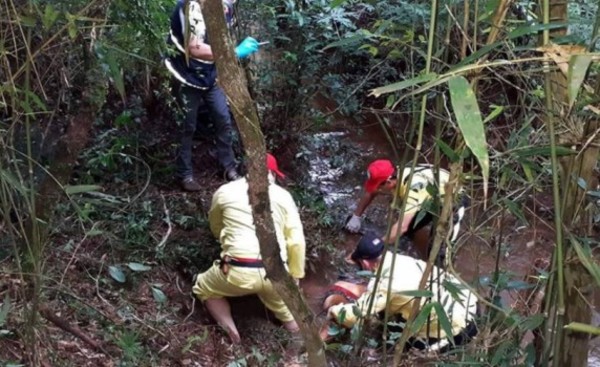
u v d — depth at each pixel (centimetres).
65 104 288
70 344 272
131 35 223
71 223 333
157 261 359
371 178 346
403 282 266
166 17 253
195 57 386
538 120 189
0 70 212
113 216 362
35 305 227
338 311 289
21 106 209
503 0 143
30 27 192
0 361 227
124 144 399
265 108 461
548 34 140
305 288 389
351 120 530
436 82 115
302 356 329
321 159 489
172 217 396
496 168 184
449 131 195
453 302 207
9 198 222
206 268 371
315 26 426
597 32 139
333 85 446
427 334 209
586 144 144
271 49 442
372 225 440
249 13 423
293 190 450
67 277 309
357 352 245
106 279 325
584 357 174
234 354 323
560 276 147
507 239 244
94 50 216
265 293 338
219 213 349
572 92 104
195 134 463
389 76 419
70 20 183
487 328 185
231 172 432
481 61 148
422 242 318
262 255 147
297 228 345
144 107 450
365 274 242
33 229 214
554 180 141
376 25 221
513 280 220
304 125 473
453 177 164
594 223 180
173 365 297
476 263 212
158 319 320
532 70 136
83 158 388
